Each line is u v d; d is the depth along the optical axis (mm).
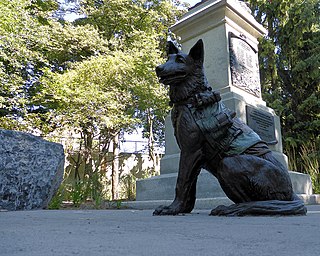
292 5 14328
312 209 3723
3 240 1149
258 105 6016
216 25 5926
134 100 12719
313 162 9031
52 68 14172
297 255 836
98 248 969
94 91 10742
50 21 12797
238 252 886
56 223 1870
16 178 4684
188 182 2688
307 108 13102
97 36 13109
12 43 9641
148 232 1376
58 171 5309
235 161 2562
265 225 1656
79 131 12000
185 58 2750
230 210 2496
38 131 11438
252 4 14977
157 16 14930
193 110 2662
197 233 1330
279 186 2555
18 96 10469
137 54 12195
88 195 6816
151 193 5641
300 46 14078
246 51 6207
